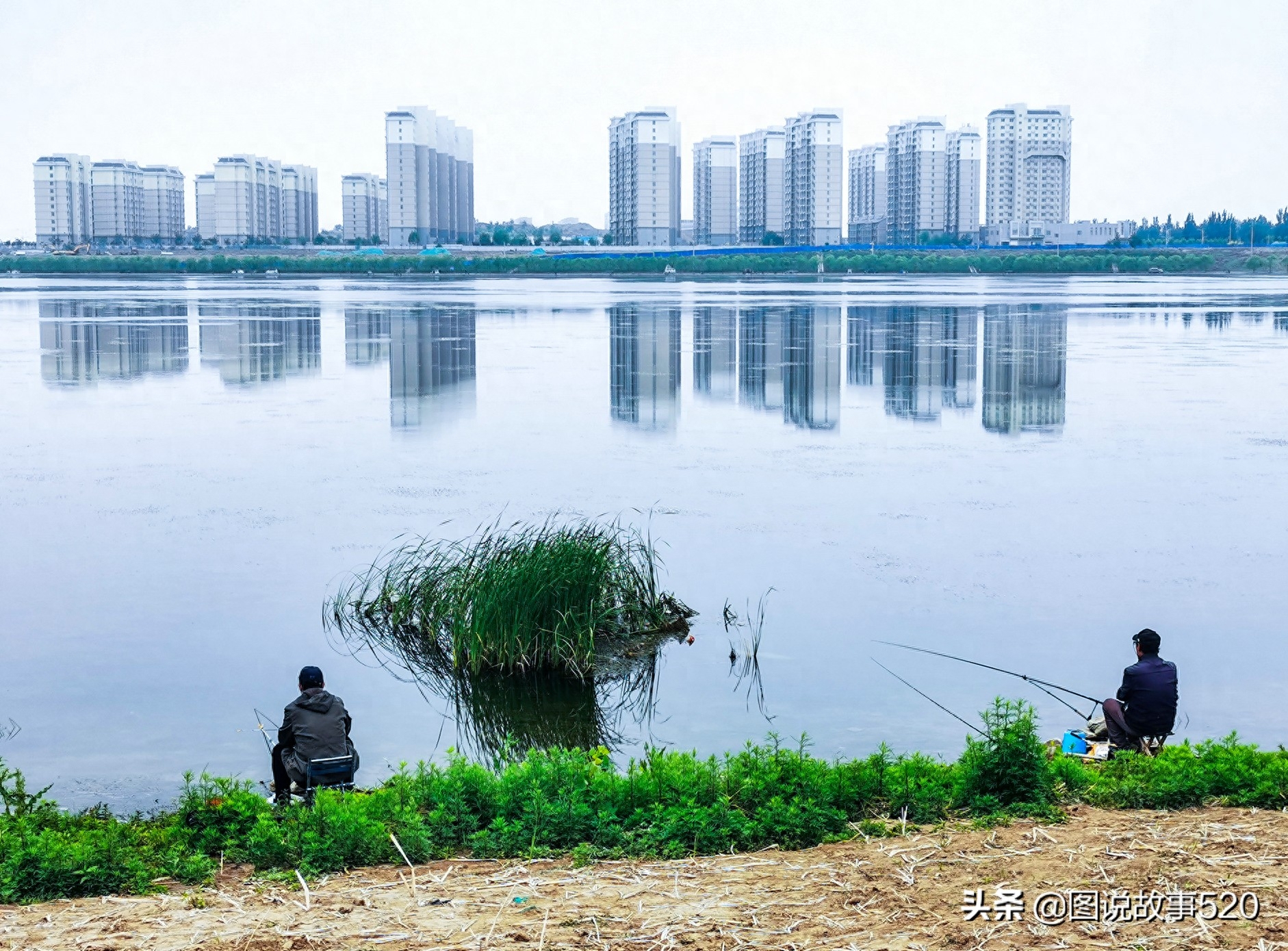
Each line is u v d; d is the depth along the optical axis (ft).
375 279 528.22
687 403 127.13
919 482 86.17
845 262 611.47
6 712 45.57
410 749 43.04
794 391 136.36
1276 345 188.24
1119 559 65.62
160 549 68.03
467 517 74.74
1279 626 54.80
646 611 56.34
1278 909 22.67
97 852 26.78
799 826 27.89
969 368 157.69
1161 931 21.79
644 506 78.07
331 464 92.63
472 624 51.29
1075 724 43.60
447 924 23.13
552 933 22.40
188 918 23.91
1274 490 83.66
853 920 22.66
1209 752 32.78
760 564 64.75
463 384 141.79
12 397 130.52
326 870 26.99
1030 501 79.97
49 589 60.85
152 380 145.28
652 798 29.60
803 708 45.91
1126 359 168.35
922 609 57.41
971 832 27.91
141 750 41.98
